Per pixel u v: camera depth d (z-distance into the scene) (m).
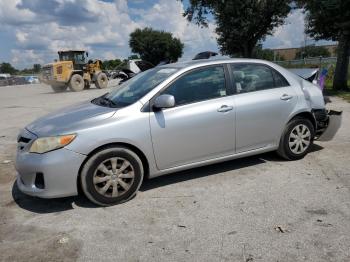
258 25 30.66
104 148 4.24
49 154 4.04
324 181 4.78
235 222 3.78
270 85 5.39
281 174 5.09
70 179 4.10
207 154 4.87
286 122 5.43
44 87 34.53
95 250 3.38
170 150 4.59
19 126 10.29
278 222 3.74
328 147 6.32
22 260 3.27
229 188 4.68
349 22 14.32
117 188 4.33
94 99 5.50
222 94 4.95
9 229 3.87
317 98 5.82
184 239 3.50
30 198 4.69
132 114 4.38
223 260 3.13
